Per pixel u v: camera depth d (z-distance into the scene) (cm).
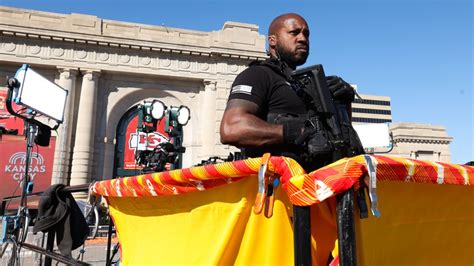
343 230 109
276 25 208
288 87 171
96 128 2348
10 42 2220
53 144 2194
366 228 127
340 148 136
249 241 139
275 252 136
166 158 612
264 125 148
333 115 143
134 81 2475
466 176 149
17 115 420
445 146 3161
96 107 2361
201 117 2538
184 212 162
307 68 153
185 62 2523
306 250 111
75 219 290
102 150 2334
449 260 161
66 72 2284
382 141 948
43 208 274
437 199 154
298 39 200
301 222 113
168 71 2480
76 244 287
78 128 2250
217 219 149
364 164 112
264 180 120
